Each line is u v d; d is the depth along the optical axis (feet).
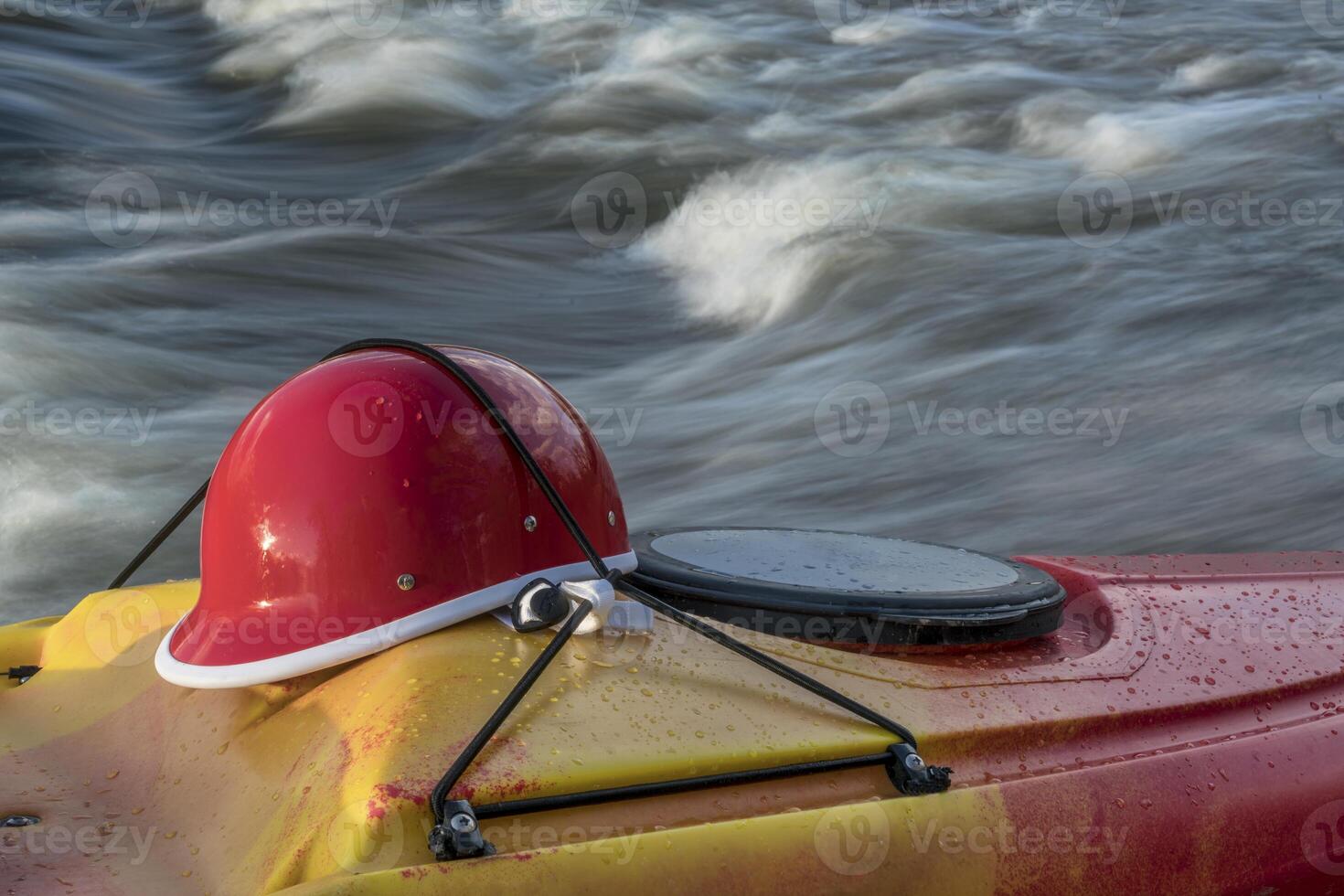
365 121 164.04
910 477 66.64
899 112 158.81
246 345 90.99
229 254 109.60
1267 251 97.60
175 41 207.92
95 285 96.99
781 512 64.28
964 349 88.38
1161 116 142.72
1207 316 87.25
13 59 182.60
